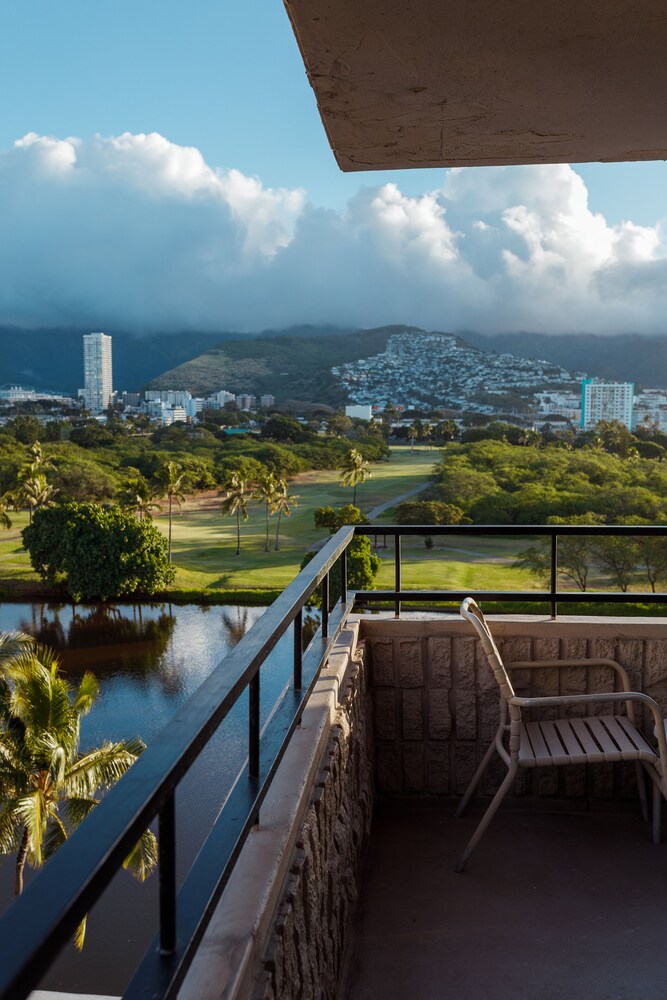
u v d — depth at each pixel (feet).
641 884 8.05
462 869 8.32
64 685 54.80
